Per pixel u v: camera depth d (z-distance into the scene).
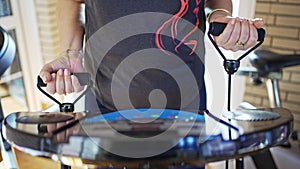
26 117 0.60
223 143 0.50
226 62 0.71
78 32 0.94
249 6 1.63
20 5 2.54
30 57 2.73
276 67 1.41
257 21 0.69
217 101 1.09
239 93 1.88
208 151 0.49
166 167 0.50
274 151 1.67
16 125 0.56
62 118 0.59
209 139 0.51
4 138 0.61
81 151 0.49
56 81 0.72
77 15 0.95
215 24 0.68
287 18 1.68
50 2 2.59
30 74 2.76
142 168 0.50
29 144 0.53
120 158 0.49
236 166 0.71
